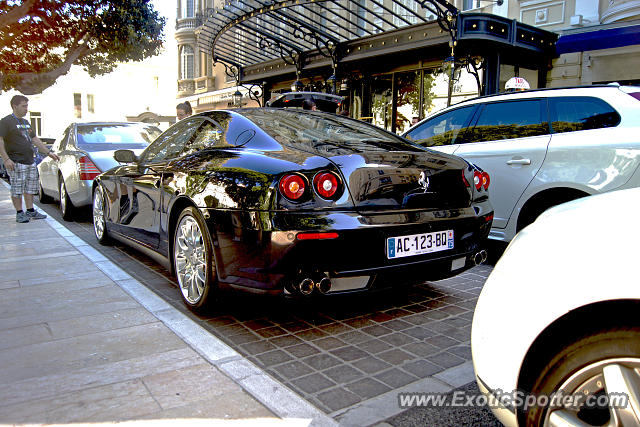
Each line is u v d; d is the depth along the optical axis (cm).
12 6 1386
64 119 3931
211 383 235
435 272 307
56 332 296
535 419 152
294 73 1322
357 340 293
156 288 395
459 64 865
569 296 146
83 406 214
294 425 201
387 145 332
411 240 288
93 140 737
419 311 345
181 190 336
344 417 209
